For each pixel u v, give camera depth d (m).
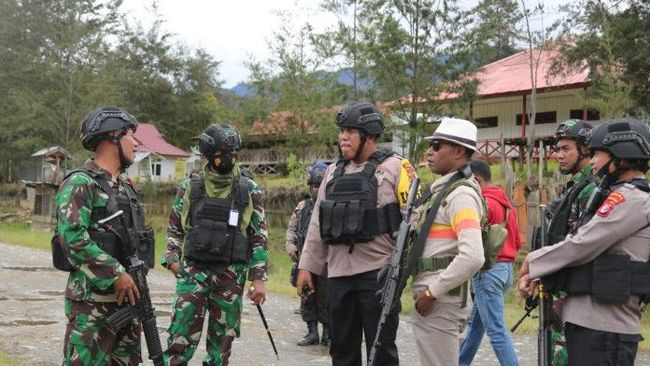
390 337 4.61
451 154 4.30
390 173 4.73
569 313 3.89
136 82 51.00
